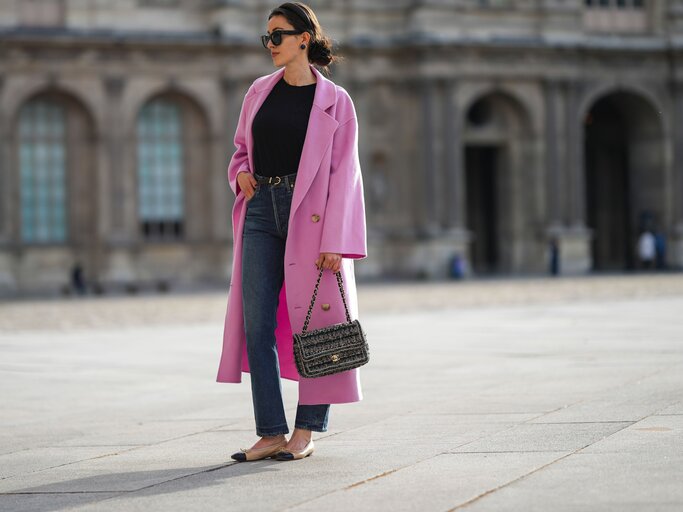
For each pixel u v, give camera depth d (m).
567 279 74.06
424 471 12.84
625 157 91.19
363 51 79.81
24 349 31.23
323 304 13.93
